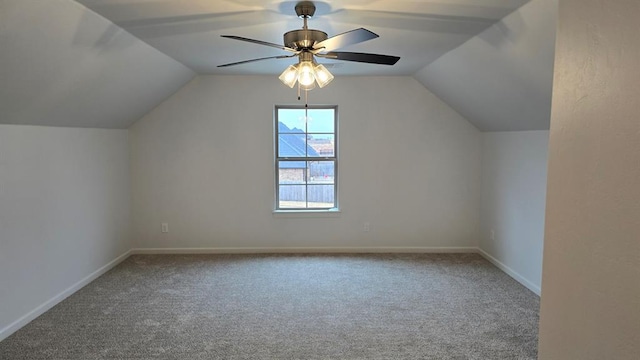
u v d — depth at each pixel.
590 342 0.84
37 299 3.30
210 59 3.93
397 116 5.03
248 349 2.80
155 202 5.02
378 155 5.07
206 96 4.92
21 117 3.04
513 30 2.67
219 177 5.03
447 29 2.90
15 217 3.05
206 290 3.87
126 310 3.42
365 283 4.06
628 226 0.73
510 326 3.14
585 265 0.86
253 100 4.95
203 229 5.09
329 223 5.12
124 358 2.68
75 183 3.83
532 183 3.92
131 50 3.23
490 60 3.24
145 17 2.62
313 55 2.63
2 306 2.93
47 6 2.18
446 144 5.07
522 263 4.08
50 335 2.98
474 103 4.30
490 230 4.82
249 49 3.52
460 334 3.01
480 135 5.06
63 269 3.65
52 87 2.93
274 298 3.68
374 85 4.99
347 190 5.11
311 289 3.90
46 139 3.41
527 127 3.96
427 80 4.68
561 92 0.95
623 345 0.75
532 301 3.62
